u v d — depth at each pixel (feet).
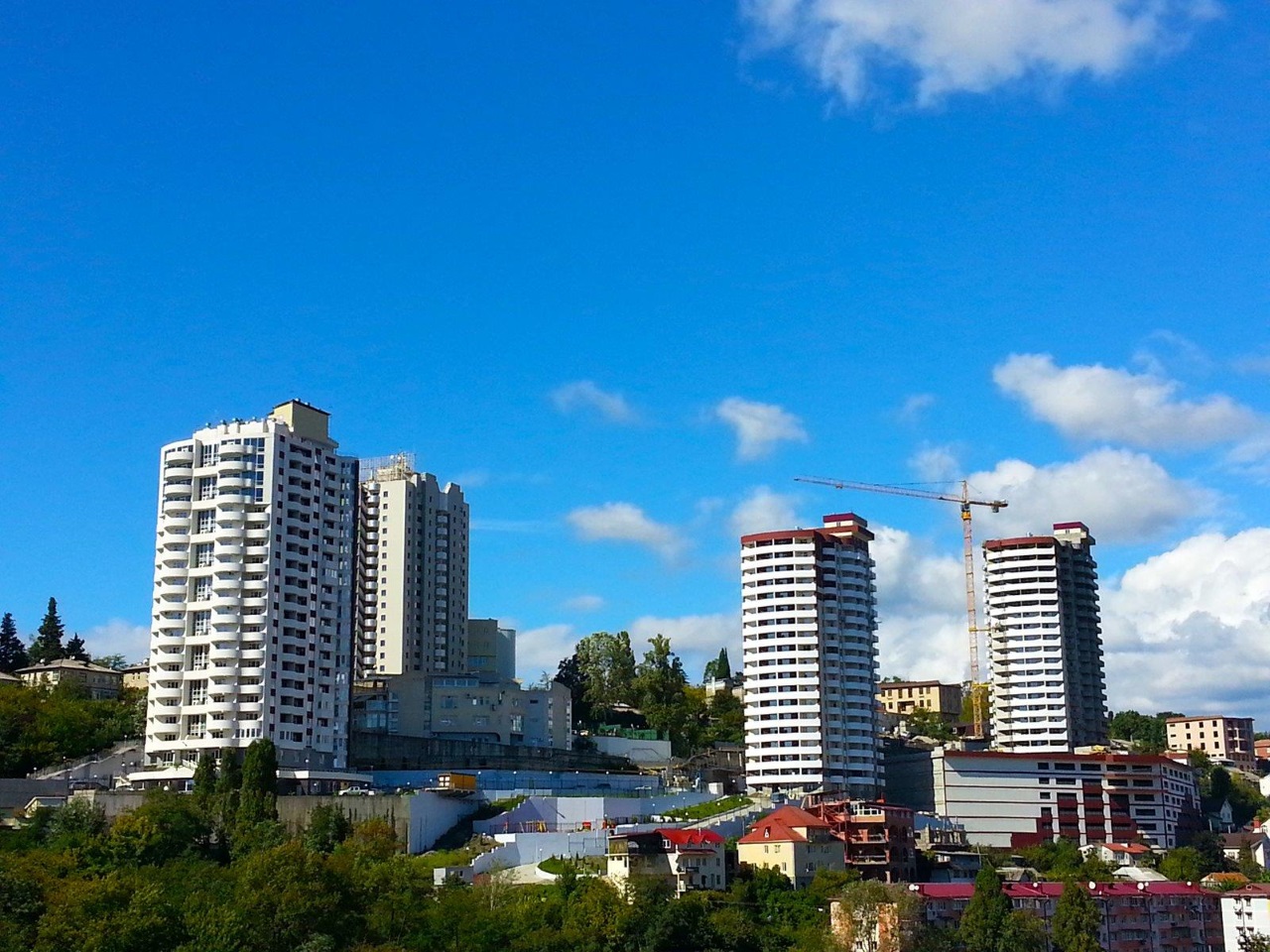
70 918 637.71
